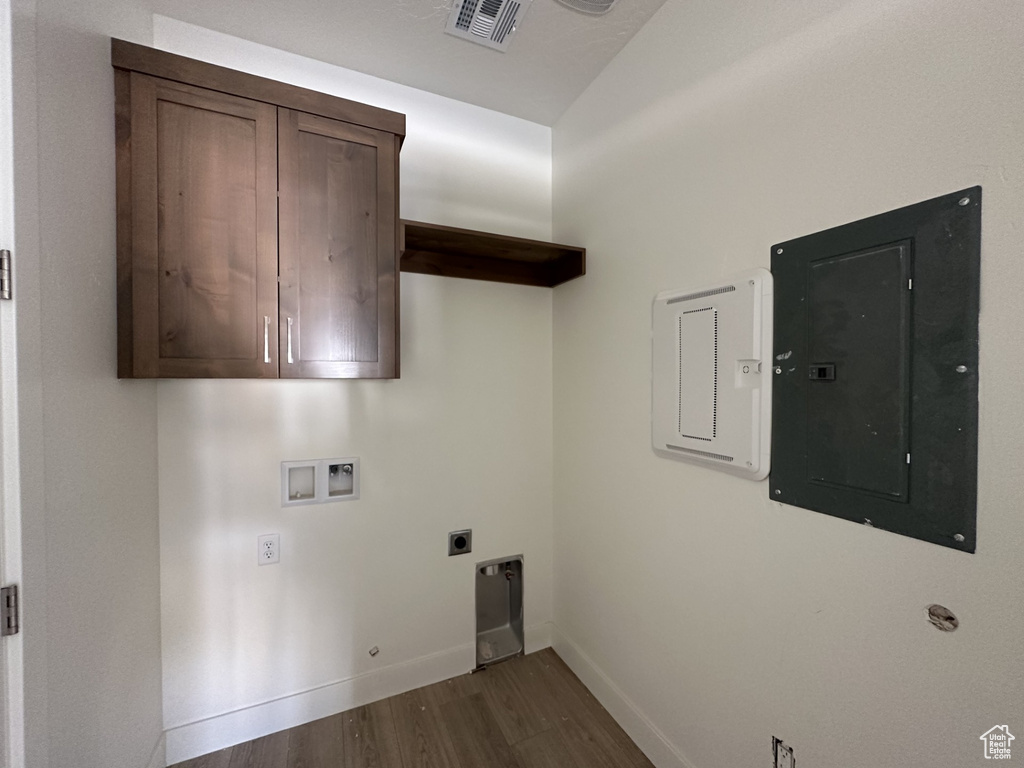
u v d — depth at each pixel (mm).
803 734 936
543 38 1467
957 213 691
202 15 1355
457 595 1809
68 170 868
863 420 826
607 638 1617
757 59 1028
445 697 1669
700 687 1207
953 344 701
